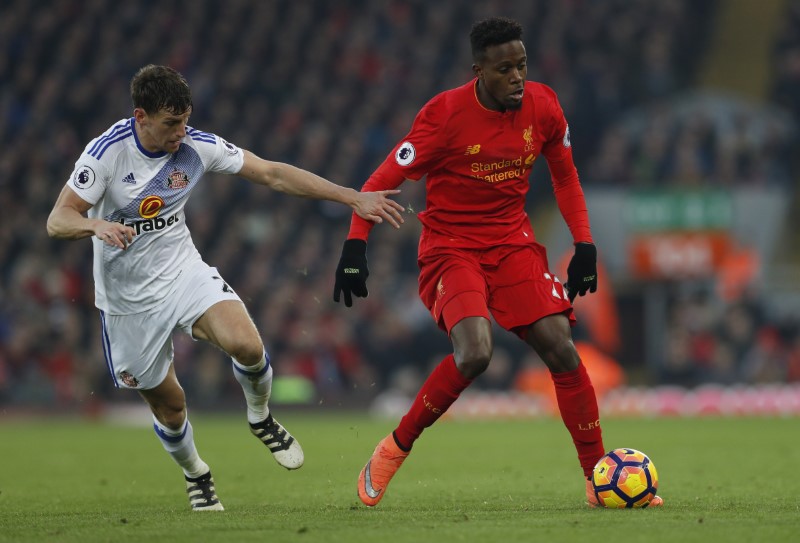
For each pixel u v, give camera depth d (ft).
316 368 213.25
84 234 62.44
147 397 69.51
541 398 212.23
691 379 211.82
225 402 216.54
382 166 67.82
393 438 67.41
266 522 59.26
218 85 287.89
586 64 269.03
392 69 278.67
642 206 210.18
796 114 270.26
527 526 55.62
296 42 295.89
